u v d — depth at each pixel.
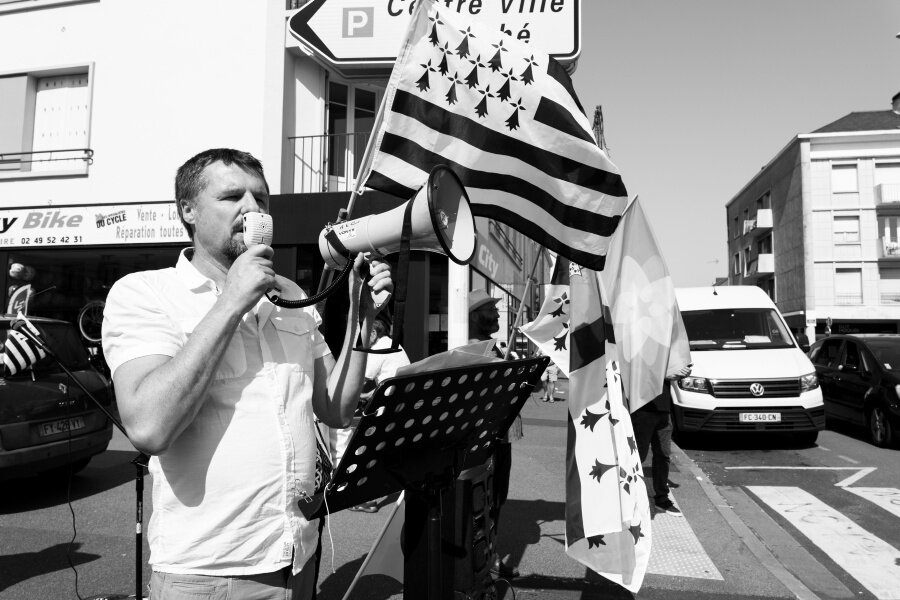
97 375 5.97
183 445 1.42
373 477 1.65
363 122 11.04
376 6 9.09
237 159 1.65
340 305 7.03
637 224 4.62
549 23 8.53
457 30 2.62
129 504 5.23
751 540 4.48
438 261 10.39
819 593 3.69
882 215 34.00
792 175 36.25
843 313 33.97
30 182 10.80
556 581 3.66
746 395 8.03
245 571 1.42
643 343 4.50
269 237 1.48
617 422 3.23
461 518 2.54
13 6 10.90
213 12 10.24
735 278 49.53
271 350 1.57
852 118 37.44
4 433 4.92
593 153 2.80
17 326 2.91
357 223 1.70
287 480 1.50
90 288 10.67
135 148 10.45
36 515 4.91
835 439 9.00
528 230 2.82
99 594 3.41
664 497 5.17
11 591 3.45
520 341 11.70
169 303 1.50
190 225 1.69
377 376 4.35
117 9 10.59
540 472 6.50
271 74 9.95
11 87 10.91
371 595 3.43
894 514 5.31
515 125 2.73
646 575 3.79
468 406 1.87
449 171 1.62
